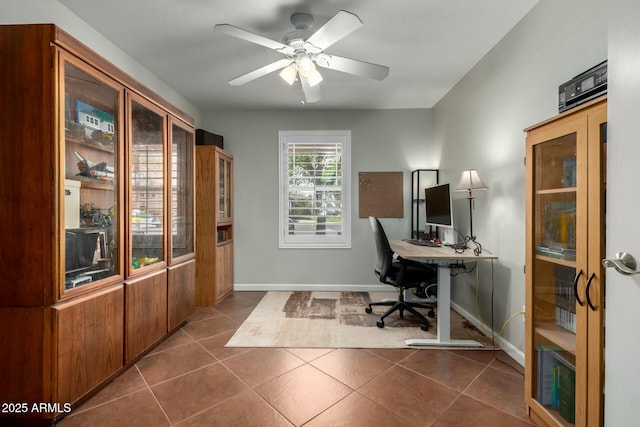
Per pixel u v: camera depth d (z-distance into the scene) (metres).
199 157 3.52
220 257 3.70
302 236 4.17
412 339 2.57
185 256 2.82
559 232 1.48
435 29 2.30
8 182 1.50
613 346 0.90
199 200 3.53
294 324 2.92
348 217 4.12
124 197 1.99
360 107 4.04
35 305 1.50
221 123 4.13
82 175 1.81
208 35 2.38
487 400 1.76
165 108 2.46
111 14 2.11
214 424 1.55
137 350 2.12
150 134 2.39
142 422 1.57
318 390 1.85
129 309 2.03
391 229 4.10
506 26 2.26
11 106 1.49
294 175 4.14
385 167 4.12
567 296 1.48
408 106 4.02
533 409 1.56
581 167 1.26
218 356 2.29
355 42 2.48
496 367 2.14
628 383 0.85
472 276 2.98
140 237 2.33
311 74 2.15
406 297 3.54
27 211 1.50
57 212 1.52
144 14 2.12
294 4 2.01
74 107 1.74
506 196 2.37
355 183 4.12
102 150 1.93
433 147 4.04
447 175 3.57
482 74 2.73
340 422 1.57
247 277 4.17
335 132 4.12
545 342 1.55
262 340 2.56
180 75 3.09
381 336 2.65
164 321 2.45
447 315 2.49
